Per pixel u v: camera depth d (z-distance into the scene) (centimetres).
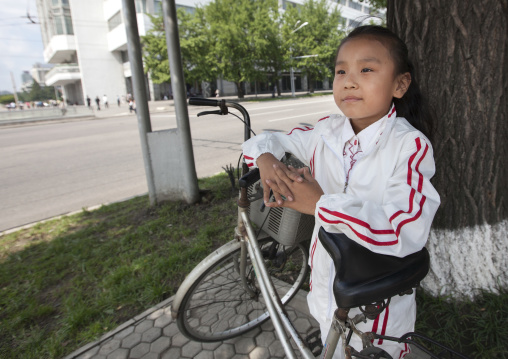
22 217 417
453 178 174
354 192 101
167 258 274
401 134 93
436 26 158
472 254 180
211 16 2448
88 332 201
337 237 97
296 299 212
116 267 270
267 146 116
